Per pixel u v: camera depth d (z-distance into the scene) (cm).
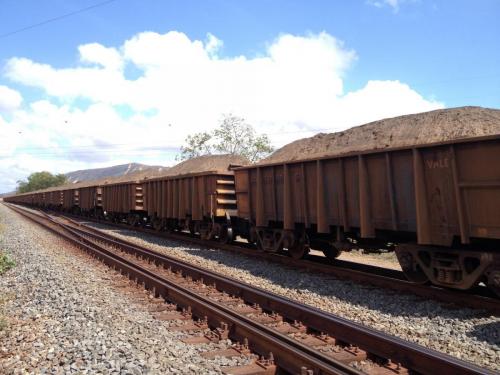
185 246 1817
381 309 799
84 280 1068
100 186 3812
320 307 823
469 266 836
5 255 1383
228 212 1753
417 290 894
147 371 496
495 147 761
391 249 1112
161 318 748
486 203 780
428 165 880
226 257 1448
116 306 822
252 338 596
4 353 563
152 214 2502
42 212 5284
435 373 482
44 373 502
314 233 1323
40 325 695
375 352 555
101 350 559
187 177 1995
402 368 504
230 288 943
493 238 788
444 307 800
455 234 833
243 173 1575
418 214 884
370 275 1003
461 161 817
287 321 736
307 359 491
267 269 1206
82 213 4497
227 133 4884
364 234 1024
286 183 1306
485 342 614
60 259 1431
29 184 16462
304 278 1073
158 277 1019
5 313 773
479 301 783
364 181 1030
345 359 536
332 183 1145
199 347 601
